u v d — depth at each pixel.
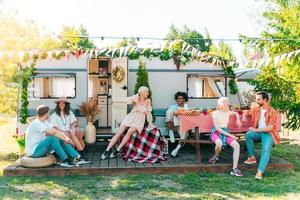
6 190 5.94
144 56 9.45
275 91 9.96
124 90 9.45
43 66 9.17
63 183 6.33
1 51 5.79
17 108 8.96
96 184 6.29
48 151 6.99
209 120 7.39
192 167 7.07
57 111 7.79
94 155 8.33
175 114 8.20
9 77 5.91
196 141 7.35
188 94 9.61
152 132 7.88
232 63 9.54
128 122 7.82
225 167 7.11
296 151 9.43
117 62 9.46
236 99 9.74
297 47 9.88
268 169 7.25
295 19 10.17
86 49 9.35
